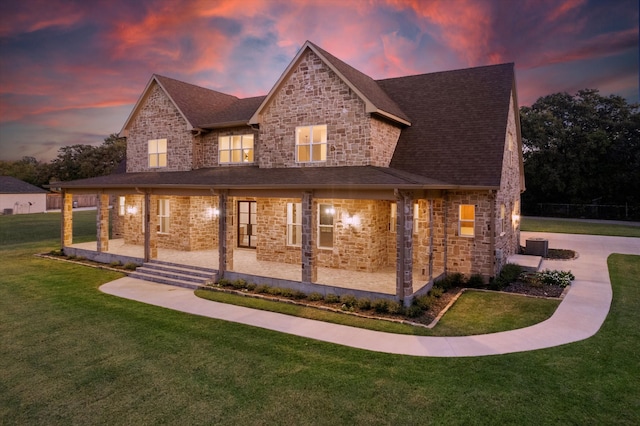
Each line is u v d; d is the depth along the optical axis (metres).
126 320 10.14
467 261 13.96
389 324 9.80
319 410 5.86
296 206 15.95
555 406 5.93
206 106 20.91
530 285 13.47
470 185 13.12
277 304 11.63
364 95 13.86
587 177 43.88
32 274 15.55
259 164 16.77
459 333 9.09
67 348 8.30
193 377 6.97
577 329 9.23
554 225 33.84
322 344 8.50
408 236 11.00
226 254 14.32
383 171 12.98
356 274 13.84
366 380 6.81
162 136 20.20
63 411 5.89
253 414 5.77
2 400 6.23
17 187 50.56
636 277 14.49
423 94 17.86
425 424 5.51
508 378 6.81
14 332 9.25
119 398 6.27
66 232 19.92
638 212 40.25
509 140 16.41
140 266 16.31
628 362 7.43
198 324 9.84
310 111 15.35
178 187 14.95
